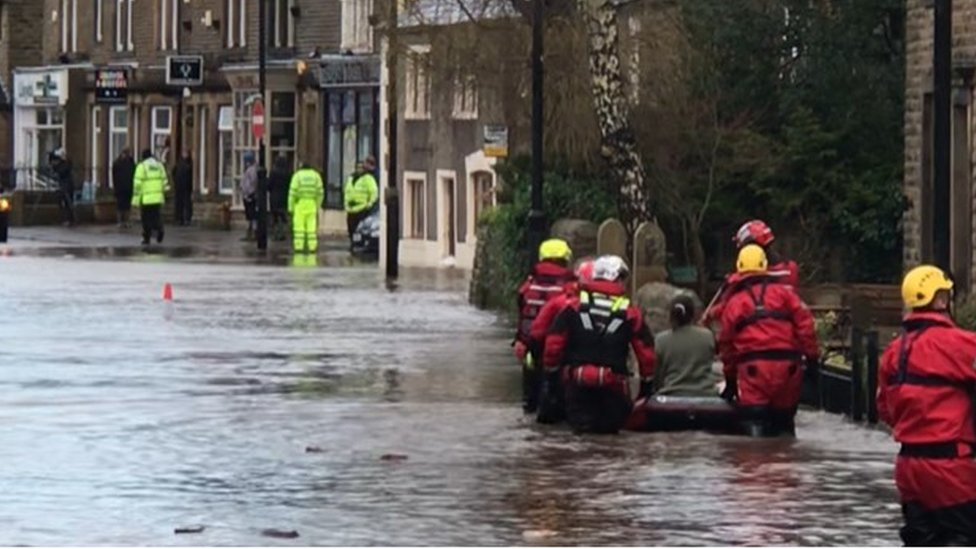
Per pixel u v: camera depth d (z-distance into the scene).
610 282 25.16
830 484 21.27
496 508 19.80
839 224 40.22
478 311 44.59
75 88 103.69
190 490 20.84
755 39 40.88
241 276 56.41
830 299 36.16
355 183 69.38
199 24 92.56
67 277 55.09
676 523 19.00
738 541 18.11
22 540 18.00
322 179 82.38
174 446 23.95
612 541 18.08
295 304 46.41
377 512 19.58
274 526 18.77
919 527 16.83
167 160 95.38
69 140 104.00
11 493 20.59
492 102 48.66
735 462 22.81
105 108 102.31
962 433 16.61
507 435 24.94
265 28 78.44
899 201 39.69
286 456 23.20
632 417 25.30
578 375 24.86
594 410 24.97
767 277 24.91
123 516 19.28
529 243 39.69
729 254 41.25
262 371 32.34
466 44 48.00
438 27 49.81
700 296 39.31
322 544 17.91
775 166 40.06
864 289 36.22
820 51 40.69
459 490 20.89
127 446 23.94
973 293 33.12
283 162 78.94
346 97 80.56
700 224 40.28
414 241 65.50
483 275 45.59
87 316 42.62
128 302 46.44
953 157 35.44
